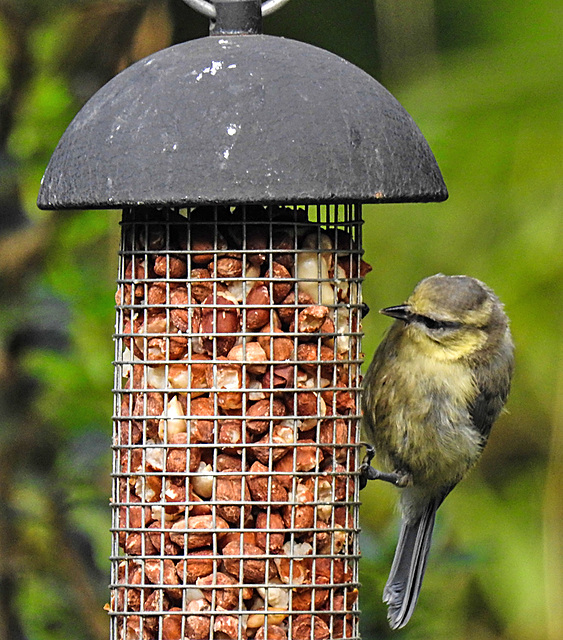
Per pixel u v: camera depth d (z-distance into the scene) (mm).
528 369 14719
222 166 8172
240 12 9109
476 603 14219
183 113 8359
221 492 9102
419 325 11242
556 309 14609
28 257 12828
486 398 11508
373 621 11562
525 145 14734
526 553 14430
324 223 9477
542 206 14617
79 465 12641
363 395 11398
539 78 14906
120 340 9547
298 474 9195
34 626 12406
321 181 8203
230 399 9164
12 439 12609
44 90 12773
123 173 8297
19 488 12594
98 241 12977
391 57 14922
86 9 12641
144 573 9164
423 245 14555
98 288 12820
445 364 11297
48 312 12648
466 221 14633
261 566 9102
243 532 9102
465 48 15195
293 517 9164
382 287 14414
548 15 15141
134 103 8523
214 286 9211
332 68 8719
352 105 8531
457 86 14977
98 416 12711
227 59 8586
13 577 12453
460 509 14562
